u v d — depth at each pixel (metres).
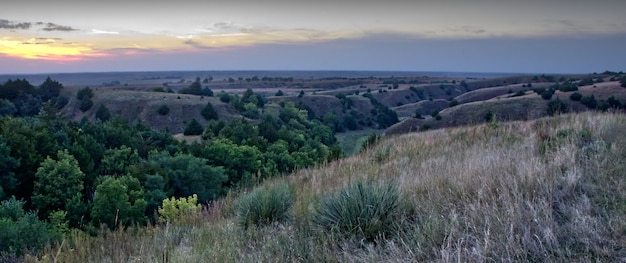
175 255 3.98
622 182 3.93
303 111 108.75
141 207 25.38
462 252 3.17
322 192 6.29
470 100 144.50
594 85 82.19
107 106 105.50
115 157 39.56
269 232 4.54
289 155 49.94
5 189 28.97
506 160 5.41
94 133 47.16
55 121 50.31
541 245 2.98
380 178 6.71
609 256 2.83
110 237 5.82
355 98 146.50
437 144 10.52
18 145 31.55
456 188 4.63
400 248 3.51
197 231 5.45
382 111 135.88
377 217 4.01
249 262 3.64
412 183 5.45
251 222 5.04
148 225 6.44
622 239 2.98
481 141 9.16
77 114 106.00
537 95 76.06
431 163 7.08
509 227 3.37
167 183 35.34
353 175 7.41
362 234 3.92
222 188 38.25
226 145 45.38
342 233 4.07
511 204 3.65
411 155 9.56
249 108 105.94
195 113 102.25
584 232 3.13
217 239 4.53
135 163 39.53
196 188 36.62
